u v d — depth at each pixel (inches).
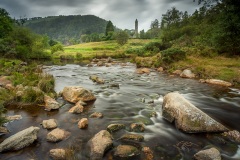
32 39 1823.3
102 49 3412.9
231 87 641.6
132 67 1294.3
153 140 279.6
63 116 364.8
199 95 550.3
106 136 261.4
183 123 307.3
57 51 2554.1
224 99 510.6
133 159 231.6
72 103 442.9
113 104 448.8
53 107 398.3
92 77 800.3
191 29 2295.8
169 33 2481.5
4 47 1373.0
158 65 1158.3
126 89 616.4
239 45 1063.0
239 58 1018.7
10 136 274.1
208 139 282.5
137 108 421.4
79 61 1868.8
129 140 274.5
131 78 843.4
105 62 1676.9
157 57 1298.0
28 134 260.5
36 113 377.7
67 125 324.2
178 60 1111.6
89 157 232.2
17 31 1760.6
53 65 1441.9
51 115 368.8
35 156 233.0
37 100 429.4
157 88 637.3
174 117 332.2
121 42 3814.0
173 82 743.1
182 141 277.6
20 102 429.7
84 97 460.8
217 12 1849.2
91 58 2161.7
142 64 1300.4
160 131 308.8
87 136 286.0
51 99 433.1
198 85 682.2
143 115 378.9
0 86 540.4
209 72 813.9
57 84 683.4
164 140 280.1
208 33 1520.7
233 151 251.4
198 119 304.2
